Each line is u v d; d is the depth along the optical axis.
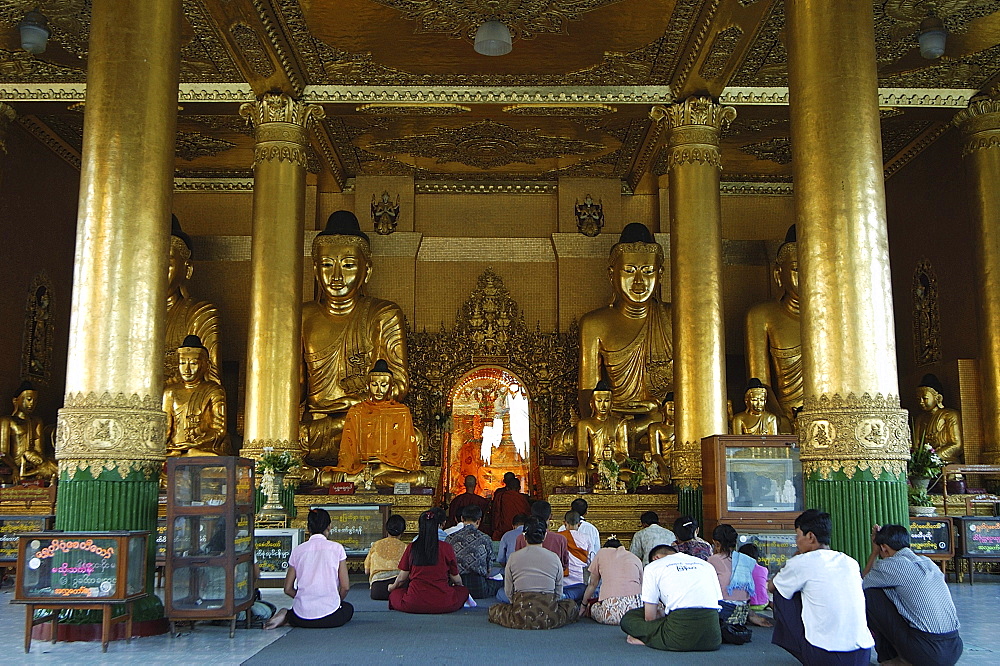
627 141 15.08
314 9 10.88
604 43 11.66
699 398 11.67
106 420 7.09
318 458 14.37
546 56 12.05
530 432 15.96
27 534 6.37
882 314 7.30
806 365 7.49
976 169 12.55
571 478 13.91
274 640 6.58
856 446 7.09
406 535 11.86
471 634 6.83
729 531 6.82
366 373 15.13
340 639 6.62
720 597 6.57
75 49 11.59
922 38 10.70
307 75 12.47
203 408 13.96
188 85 12.65
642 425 14.62
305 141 12.72
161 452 7.40
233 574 6.72
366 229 16.53
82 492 7.02
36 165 14.07
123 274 7.32
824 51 7.66
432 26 11.27
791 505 8.24
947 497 11.43
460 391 16.19
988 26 11.05
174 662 5.82
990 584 10.17
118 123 7.53
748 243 16.73
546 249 16.73
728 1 10.29
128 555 6.45
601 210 16.69
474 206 16.97
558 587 7.43
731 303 16.58
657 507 12.05
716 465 8.34
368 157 15.83
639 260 15.28
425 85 12.77
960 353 13.52
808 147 7.65
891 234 15.84
